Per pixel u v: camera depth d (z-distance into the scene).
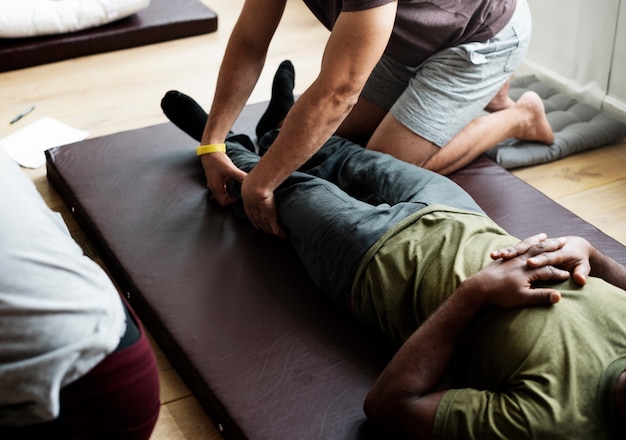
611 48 2.71
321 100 1.72
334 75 1.68
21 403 1.05
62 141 2.56
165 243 2.02
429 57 2.18
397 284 1.60
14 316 1.02
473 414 1.32
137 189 2.21
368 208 1.75
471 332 1.45
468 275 1.52
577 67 2.88
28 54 2.93
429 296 1.54
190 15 3.25
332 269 1.74
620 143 2.69
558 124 2.69
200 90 2.92
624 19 2.62
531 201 2.23
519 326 1.37
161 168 2.31
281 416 1.57
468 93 2.19
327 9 1.94
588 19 2.75
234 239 2.05
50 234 1.08
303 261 1.87
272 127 2.39
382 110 2.36
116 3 3.06
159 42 3.20
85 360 1.08
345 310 1.82
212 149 2.07
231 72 2.06
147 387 1.20
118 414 1.17
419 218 1.68
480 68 2.17
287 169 1.83
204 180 2.27
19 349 1.03
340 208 1.76
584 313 1.36
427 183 1.86
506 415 1.28
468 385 1.45
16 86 2.84
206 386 1.63
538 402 1.27
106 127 2.67
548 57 3.00
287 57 3.18
